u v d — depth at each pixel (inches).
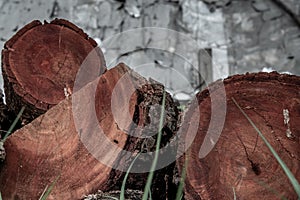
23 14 164.1
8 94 85.7
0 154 76.0
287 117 74.2
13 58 85.0
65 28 87.7
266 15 168.2
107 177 74.5
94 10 165.3
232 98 75.0
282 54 162.4
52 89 84.4
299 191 67.4
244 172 73.1
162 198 78.2
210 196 72.7
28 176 75.5
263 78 76.0
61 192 74.7
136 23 164.2
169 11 166.2
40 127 75.7
